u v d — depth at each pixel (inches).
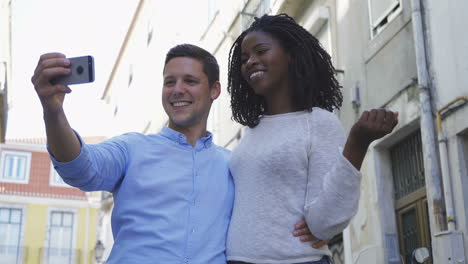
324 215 91.2
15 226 1269.7
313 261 97.0
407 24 310.0
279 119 106.6
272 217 99.3
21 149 1321.4
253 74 109.9
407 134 310.3
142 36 1019.3
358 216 342.6
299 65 108.0
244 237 101.7
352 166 88.2
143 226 106.5
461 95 259.4
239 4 573.6
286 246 97.0
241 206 105.2
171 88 122.5
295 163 100.0
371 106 342.0
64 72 92.8
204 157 116.0
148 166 111.9
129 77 1098.1
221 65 622.2
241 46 114.4
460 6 264.8
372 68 343.6
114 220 110.3
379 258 315.3
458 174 256.4
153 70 908.0
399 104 310.7
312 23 412.2
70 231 1290.6
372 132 86.1
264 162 102.6
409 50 306.5
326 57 112.3
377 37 339.9
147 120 916.0
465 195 253.4
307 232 97.3
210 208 110.3
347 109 368.8
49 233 1279.5
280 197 99.8
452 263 247.4
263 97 117.8
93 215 1310.3
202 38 698.2
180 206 108.8
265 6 507.2
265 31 110.7
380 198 322.7
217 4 649.6
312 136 101.0
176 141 116.8
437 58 278.8
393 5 326.6
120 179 112.1
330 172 91.6
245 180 106.1
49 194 1301.7
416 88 296.7
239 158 109.2
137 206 108.2
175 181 110.8
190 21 756.0
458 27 265.1
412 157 307.9
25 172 1311.5
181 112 120.5
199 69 124.3
